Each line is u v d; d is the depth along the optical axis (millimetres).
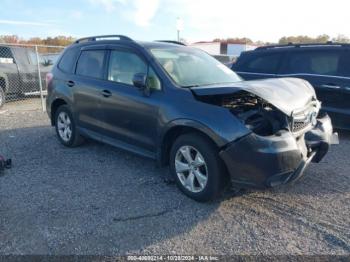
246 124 3590
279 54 7461
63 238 3256
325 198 4129
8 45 10812
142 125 4504
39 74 10633
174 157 4184
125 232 3367
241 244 3195
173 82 4250
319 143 4125
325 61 6926
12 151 5953
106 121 5102
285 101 3736
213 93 3768
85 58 5652
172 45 5164
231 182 3719
